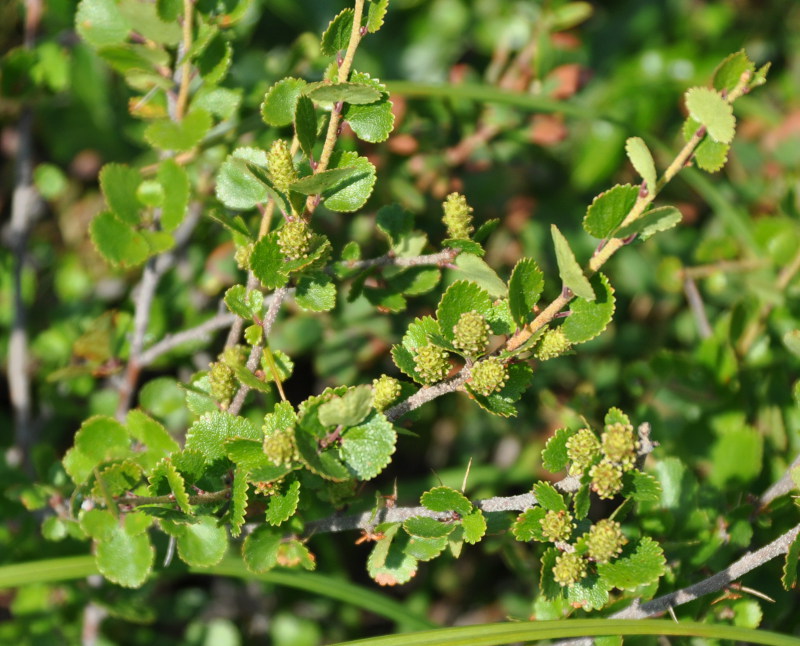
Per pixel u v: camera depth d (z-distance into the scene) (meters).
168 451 0.60
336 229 0.71
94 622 0.70
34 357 0.77
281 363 0.59
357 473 0.56
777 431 0.67
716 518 0.63
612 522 0.56
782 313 0.70
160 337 0.68
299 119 0.56
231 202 0.60
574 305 0.57
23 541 0.66
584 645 0.59
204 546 0.57
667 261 0.71
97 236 0.61
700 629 0.56
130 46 0.62
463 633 0.57
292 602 0.78
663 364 0.68
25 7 0.72
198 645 0.73
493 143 0.73
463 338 0.56
